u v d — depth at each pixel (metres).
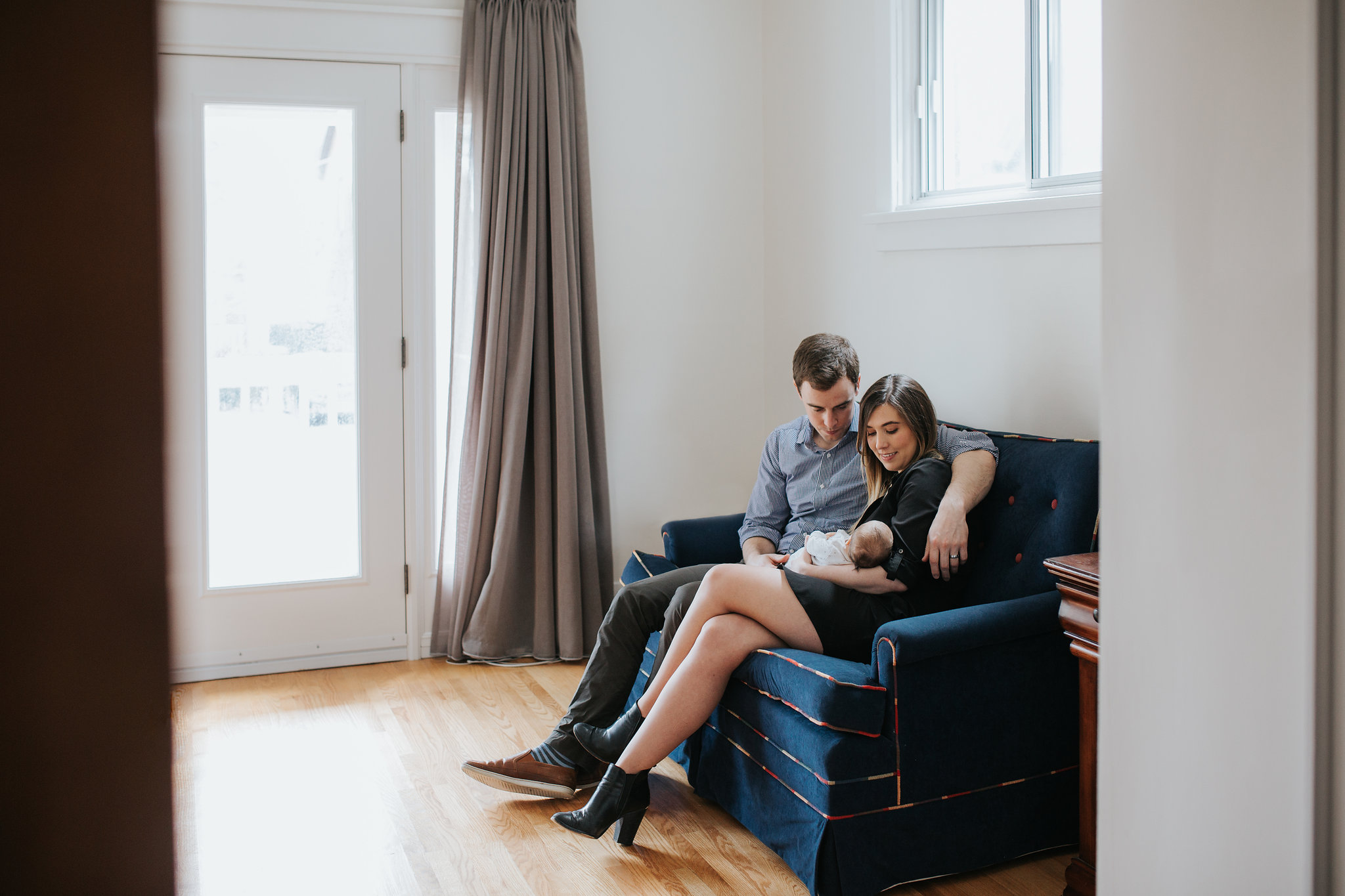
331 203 3.26
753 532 2.65
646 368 3.67
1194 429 0.94
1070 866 1.88
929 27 2.94
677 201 3.65
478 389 3.32
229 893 1.94
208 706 2.96
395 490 3.38
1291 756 0.90
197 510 3.16
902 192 3.00
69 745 0.24
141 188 0.24
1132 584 1.01
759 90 3.73
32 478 0.24
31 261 0.23
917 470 2.20
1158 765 1.00
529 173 3.28
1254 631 0.91
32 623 0.24
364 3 3.21
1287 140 0.85
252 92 3.14
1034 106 2.55
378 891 1.95
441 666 3.34
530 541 3.42
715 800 2.26
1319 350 0.85
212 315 3.15
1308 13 0.83
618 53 3.54
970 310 2.71
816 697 1.83
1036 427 2.51
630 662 2.37
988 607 1.96
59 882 0.24
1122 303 1.00
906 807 1.88
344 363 3.31
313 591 3.31
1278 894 0.91
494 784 2.29
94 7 0.23
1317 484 0.86
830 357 2.40
